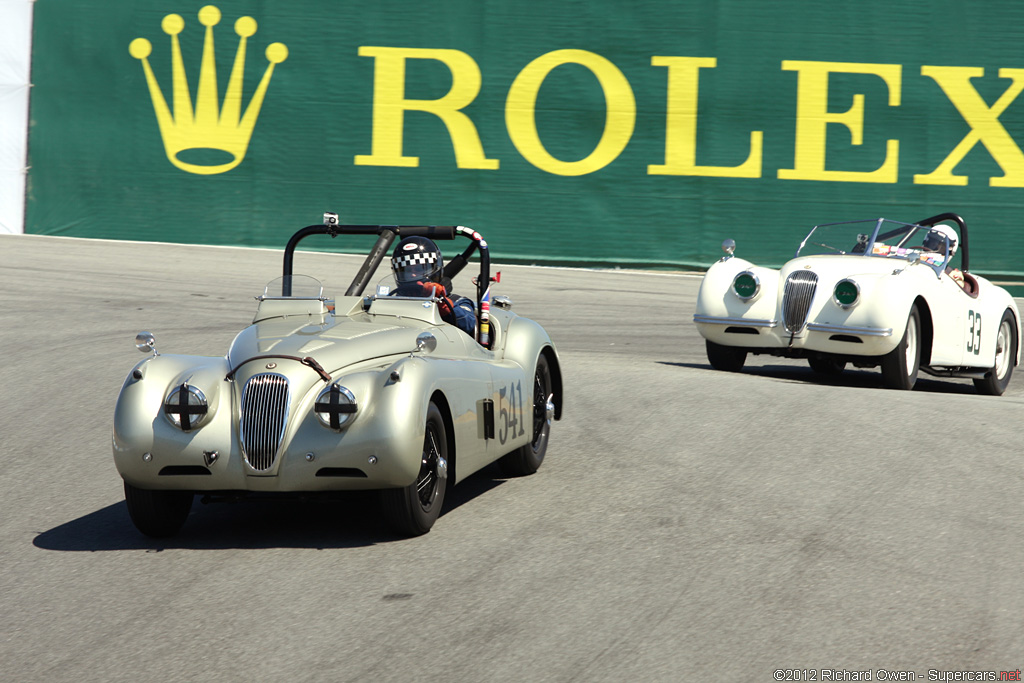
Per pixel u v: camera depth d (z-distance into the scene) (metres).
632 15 80.06
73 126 81.69
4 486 24.14
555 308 59.94
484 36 80.81
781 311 38.38
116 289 59.62
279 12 81.12
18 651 14.75
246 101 81.50
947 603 16.14
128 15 81.31
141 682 13.61
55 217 81.94
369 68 81.25
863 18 79.00
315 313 22.14
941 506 21.47
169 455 19.09
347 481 18.98
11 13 81.12
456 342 22.56
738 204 80.19
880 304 36.84
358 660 14.16
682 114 80.19
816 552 18.53
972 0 78.31
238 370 19.77
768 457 25.62
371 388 19.14
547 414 25.86
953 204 79.00
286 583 17.31
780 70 79.44
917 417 30.27
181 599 16.70
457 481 20.92
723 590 16.67
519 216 81.31
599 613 15.73
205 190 81.88
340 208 81.62
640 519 20.62
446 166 81.38
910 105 78.94
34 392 34.66
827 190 79.62
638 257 81.00
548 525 20.36
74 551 19.41
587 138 80.75
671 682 13.41
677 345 49.06
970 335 41.25
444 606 16.09
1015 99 78.44
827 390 34.78
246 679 13.62
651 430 28.88
